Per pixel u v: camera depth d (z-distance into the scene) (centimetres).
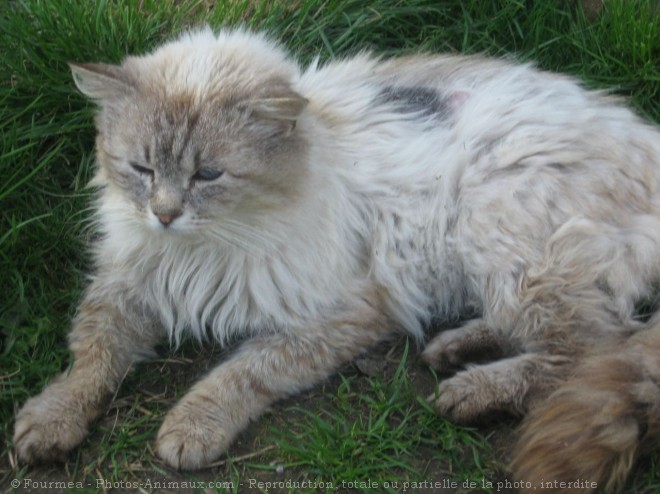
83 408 110
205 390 111
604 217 114
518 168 114
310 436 110
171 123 107
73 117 124
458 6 136
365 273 116
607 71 132
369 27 133
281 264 112
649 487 107
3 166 120
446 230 116
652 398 106
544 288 112
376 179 117
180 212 108
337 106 118
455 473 109
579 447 105
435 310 119
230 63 110
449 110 119
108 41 126
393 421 112
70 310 117
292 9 132
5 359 114
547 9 134
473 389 111
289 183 110
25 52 124
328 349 114
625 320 114
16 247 118
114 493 107
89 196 121
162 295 115
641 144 117
